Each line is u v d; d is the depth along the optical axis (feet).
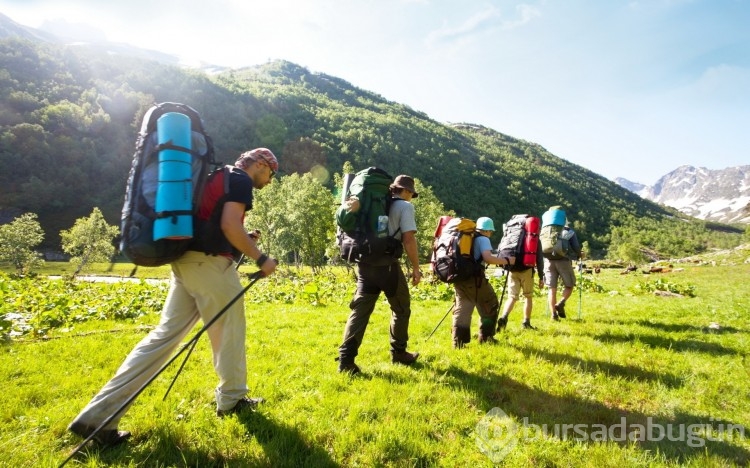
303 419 12.26
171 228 9.80
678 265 112.78
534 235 24.23
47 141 500.33
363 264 16.51
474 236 20.92
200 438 11.03
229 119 641.40
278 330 26.18
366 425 11.83
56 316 28.73
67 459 9.61
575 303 40.52
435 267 20.63
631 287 57.77
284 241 221.66
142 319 30.89
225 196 11.28
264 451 10.44
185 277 11.35
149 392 14.21
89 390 14.94
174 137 10.28
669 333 24.31
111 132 567.59
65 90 612.70
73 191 476.54
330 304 40.22
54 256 368.68
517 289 25.45
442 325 27.27
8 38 651.66
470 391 14.60
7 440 10.96
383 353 19.99
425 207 203.51
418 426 11.88
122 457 10.12
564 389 14.92
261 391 14.43
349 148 644.69
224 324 12.08
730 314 32.50
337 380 15.53
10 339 22.89
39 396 14.29
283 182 277.85
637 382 15.80
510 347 20.56
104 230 283.79
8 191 449.48
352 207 15.83
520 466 10.18
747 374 16.75
